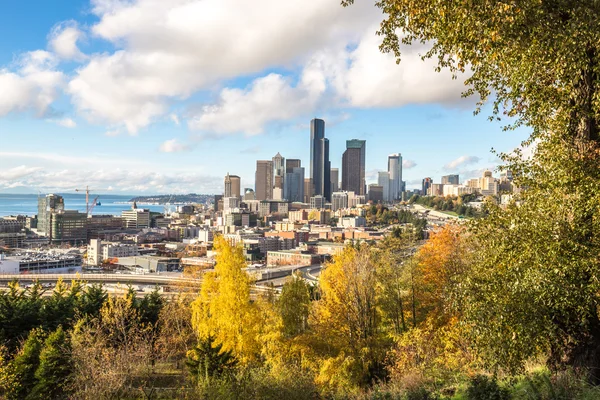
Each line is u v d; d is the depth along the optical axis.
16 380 28.17
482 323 11.41
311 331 31.20
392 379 21.27
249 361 26.34
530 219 11.29
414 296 32.59
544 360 13.91
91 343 28.75
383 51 13.19
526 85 13.02
